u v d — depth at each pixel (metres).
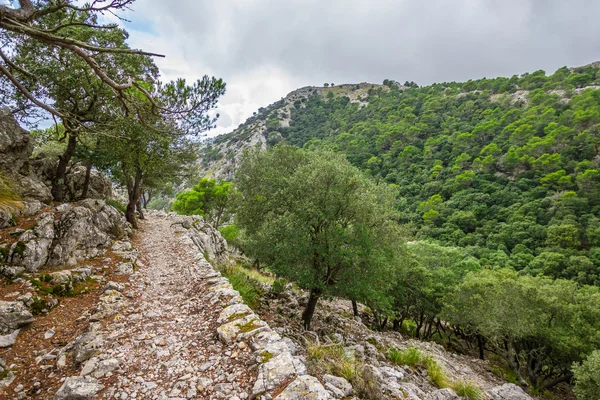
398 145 101.75
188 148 19.89
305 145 145.00
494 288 23.34
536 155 72.38
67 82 10.32
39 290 6.84
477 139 90.81
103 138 11.77
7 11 4.33
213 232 26.00
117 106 11.31
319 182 13.35
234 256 31.67
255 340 5.19
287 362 4.42
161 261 12.53
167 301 7.85
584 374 16.38
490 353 29.23
